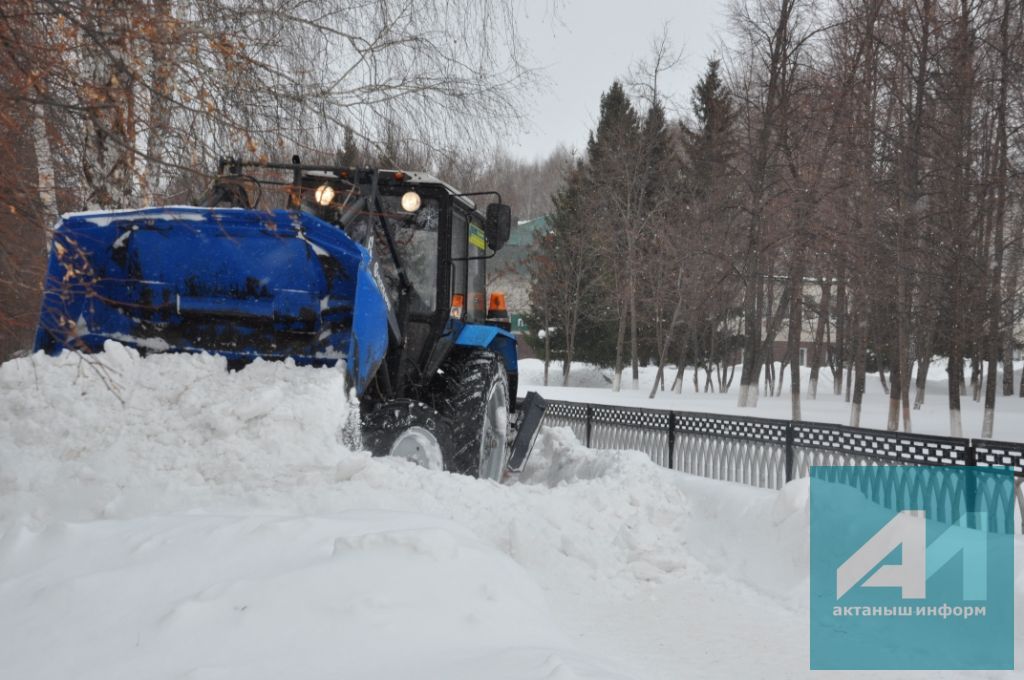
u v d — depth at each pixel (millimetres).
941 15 21109
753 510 6188
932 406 31781
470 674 3029
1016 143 21016
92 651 3215
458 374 8367
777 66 27719
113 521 4668
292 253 6453
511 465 9188
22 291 5668
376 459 6121
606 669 3355
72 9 5195
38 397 5816
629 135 38469
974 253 20953
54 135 5129
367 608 3449
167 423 5766
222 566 3908
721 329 43062
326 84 8727
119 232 6406
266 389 5902
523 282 52656
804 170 26703
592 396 33094
